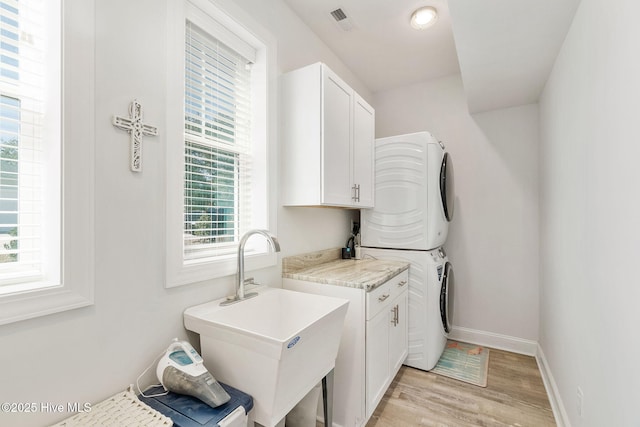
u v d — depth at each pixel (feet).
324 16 7.07
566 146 5.70
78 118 3.18
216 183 5.47
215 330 3.89
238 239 5.83
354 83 9.92
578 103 4.94
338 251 8.60
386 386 6.34
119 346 3.55
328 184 6.07
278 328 5.30
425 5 6.70
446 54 8.79
